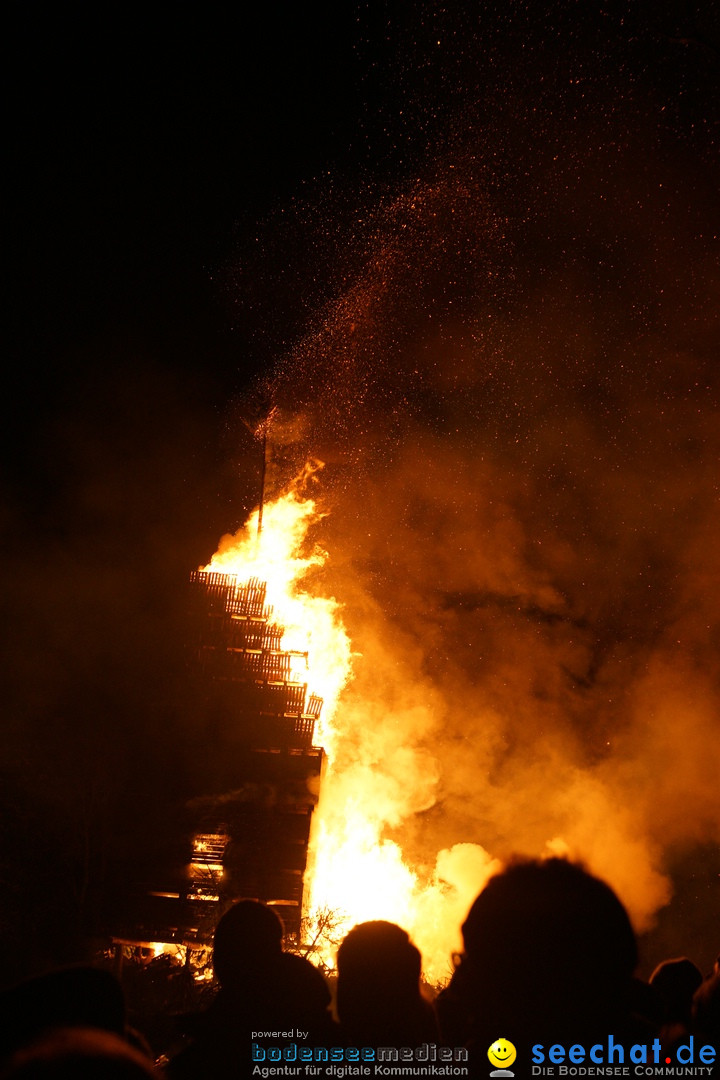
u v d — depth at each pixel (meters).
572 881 2.12
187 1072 2.96
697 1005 2.65
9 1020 2.44
